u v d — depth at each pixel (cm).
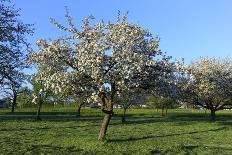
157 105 8769
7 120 6297
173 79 3569
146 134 4222
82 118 7212
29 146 3044
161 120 6825
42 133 4162
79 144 3219
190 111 11438
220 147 3272
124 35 3331
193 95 6438
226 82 6300
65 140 3488
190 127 5262
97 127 5081
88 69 3241
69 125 5397
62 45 3419
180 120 6856
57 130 4566
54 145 3150
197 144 3441
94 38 3419
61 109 11325
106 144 3234
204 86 6256
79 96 3512
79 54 3350
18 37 3197
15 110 10631
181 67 3494
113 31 3391
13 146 3020
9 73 3138
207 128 5116
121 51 3262
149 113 9538
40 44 3481
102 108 3500
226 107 6612
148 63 3253
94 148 3020
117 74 3247
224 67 6456
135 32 3381
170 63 3488
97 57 3186
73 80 3269
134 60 3228
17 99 9775
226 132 4603
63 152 2789
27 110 10688
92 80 3325
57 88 3284
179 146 3231
